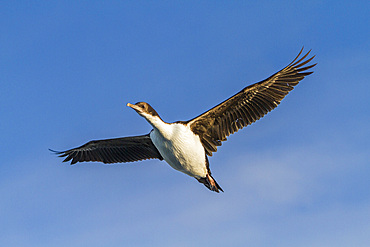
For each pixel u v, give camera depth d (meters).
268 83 17.89
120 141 20.34
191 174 18.42
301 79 17.78
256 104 18.19
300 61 17.58
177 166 18.22
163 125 17.58
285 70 17.70
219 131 18.48
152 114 17.50
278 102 18.00
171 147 17.72
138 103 17.58
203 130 18.39
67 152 21.09
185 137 17.70
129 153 20.75
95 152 21.09
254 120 18.25
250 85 17.73
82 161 21.28
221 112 18.22
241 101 18.14
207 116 18.12
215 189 18.61
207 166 18.53
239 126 18.41
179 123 17.92
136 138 20.03
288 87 17.91
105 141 20.50
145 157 20.69
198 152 17.95
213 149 18.59
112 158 21.02
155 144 18.11
